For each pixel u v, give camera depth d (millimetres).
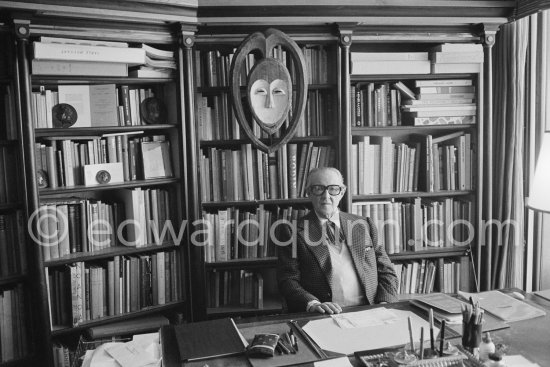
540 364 1631
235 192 3184
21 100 2605
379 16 3061
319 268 2600
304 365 1655
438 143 3523
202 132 3131
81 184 2906
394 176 3359
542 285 3416
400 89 3279
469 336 1694
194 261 3115
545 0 2883
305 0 2955
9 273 2732
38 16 2613
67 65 2697
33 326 2787
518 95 3223
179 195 3137
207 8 2898
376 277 2672
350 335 1880
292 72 3158
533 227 3375
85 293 2893
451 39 3238
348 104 3137
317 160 3234
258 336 1818
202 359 1711
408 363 1573
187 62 2957
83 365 1797
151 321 3072
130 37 2842
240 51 2959
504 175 3324
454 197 3547
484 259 3424
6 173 2703
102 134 3066
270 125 3045
